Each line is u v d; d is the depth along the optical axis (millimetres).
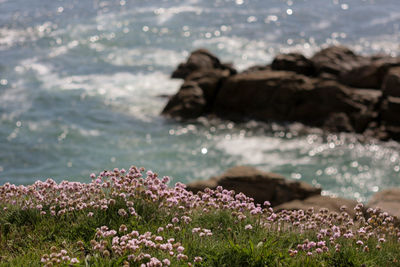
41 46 52812
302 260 7398
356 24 65500
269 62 51250
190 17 65000
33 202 9211
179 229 7965
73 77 44594
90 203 8648
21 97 39375
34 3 69750
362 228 8516
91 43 54406
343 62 40469
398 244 8555
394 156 31219
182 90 38156
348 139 33500
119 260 7074
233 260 7430
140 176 9367
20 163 29703
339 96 35281
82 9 67250
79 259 7438
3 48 51844
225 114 37344
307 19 66500
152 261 6746
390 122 34031
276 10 69562
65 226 8438
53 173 28812
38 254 7715
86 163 30125
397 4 74500
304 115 35812
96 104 38812
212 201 9125
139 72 46812
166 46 54781
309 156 31266
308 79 37375
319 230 8648
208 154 31484
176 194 8961
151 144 32719
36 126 34500
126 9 67438
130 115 37125
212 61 45375
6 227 8562
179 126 35562
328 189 27516
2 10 66562
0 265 7305
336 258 7707
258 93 36812
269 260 7359
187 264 7129
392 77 34938
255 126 35594
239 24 63406
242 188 16344
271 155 31438
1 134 33000
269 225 8859
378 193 12812
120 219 8430
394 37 60812
